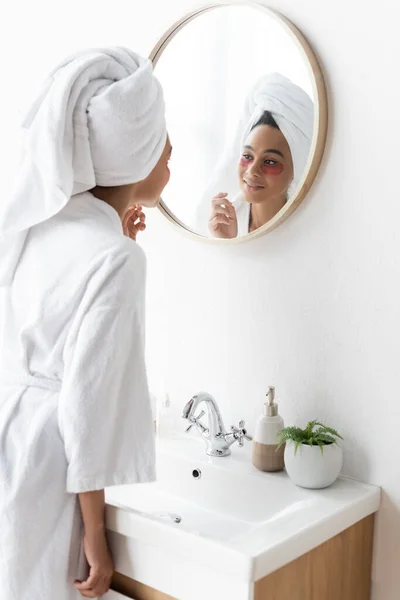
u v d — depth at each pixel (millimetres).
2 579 1212
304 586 1330
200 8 1713
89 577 1267
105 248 1266
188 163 1779
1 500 1217
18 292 1356
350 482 1562
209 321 1801
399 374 1501
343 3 1528
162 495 1687
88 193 1355
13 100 2203
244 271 1724
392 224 1490
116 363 1228
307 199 1605
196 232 1772
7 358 1370
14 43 2188
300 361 1645
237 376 1755
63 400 1217
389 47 1472
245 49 1656
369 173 1515
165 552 1252
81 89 1288
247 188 1672
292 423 1666
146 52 1879
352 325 1561
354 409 1569
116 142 1304
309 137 1561
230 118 1693
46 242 1333
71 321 1273
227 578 1180
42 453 1231
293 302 1646
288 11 1611
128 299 1250
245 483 1578
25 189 1295
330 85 1557
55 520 1243
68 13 2041
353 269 1550
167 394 1837
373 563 1552
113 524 1299
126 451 1254
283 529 1294
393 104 1474
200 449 1732
